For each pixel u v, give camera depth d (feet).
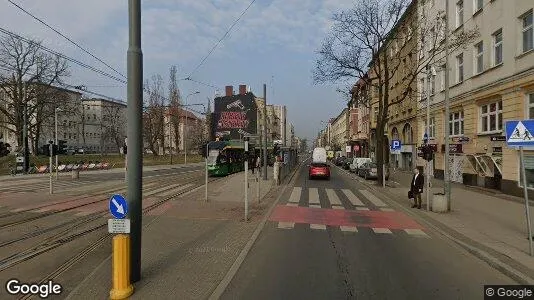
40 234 35.53
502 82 69.05
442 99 101.76
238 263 26.32
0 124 173.37
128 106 22.09
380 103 90.38
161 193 69.62
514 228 40.37
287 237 35.99
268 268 25.75
